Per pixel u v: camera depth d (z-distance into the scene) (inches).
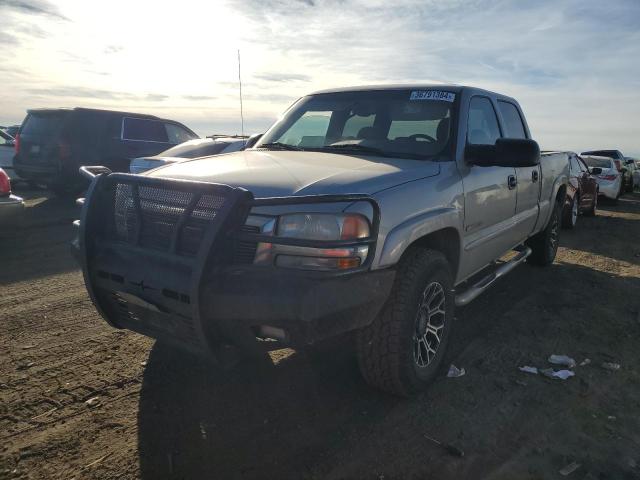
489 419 116.2
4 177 262.1
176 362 140.4
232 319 96.2
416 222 115.3
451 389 129.9
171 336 107.7
